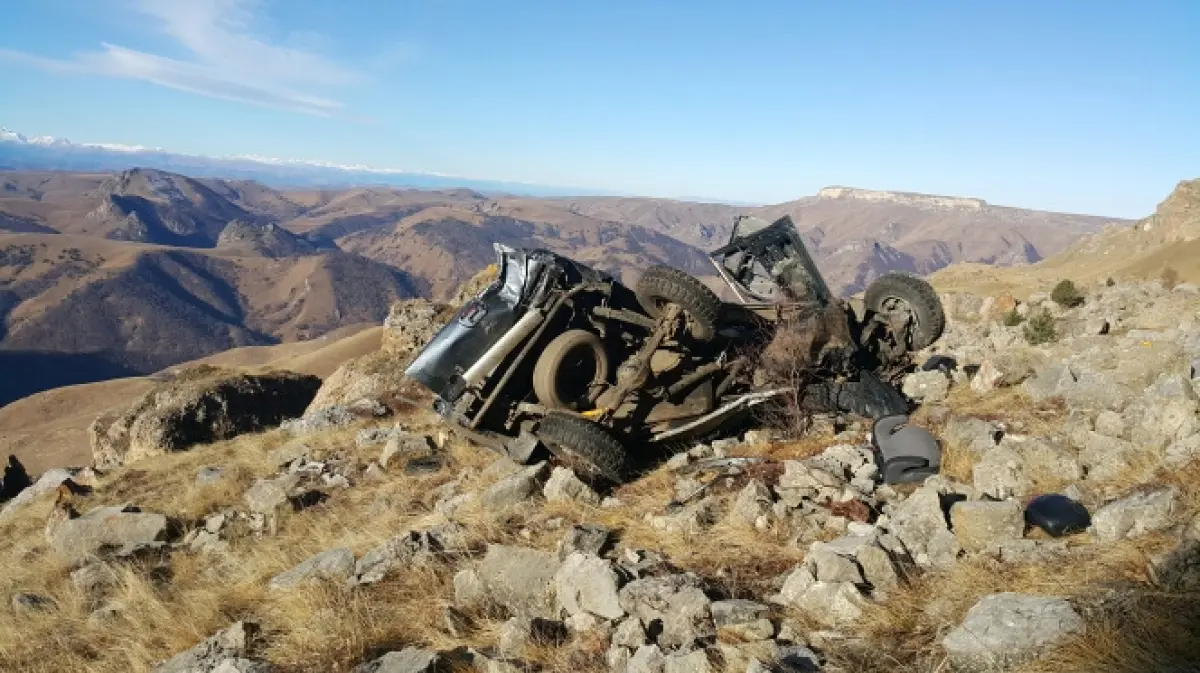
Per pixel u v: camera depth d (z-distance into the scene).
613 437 7.41
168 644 5.36
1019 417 6.67
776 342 8.12
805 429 7.68
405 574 5.49
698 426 7.64
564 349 7.77
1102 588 3.34
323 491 8.92
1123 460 4.94
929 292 9.37
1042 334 11.10
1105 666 2.83
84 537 8.20
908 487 5.57
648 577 4.60
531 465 7.59
